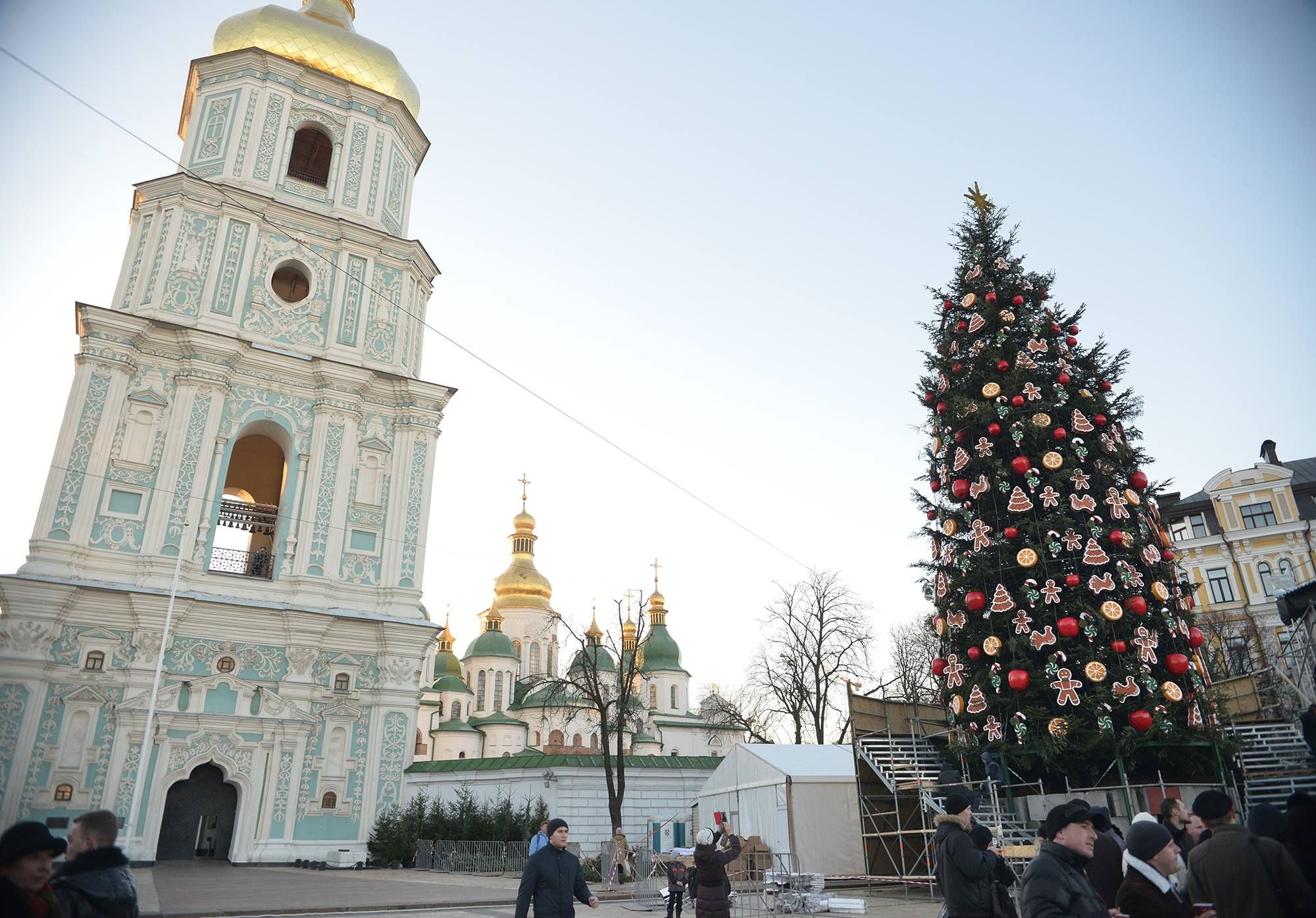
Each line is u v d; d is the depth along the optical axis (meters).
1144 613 17.73
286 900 19.11
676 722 73.50
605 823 37.56
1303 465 47.41
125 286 33.75
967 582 19.38
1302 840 6.25
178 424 31.83
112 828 6.05
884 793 22.48
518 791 37.97
